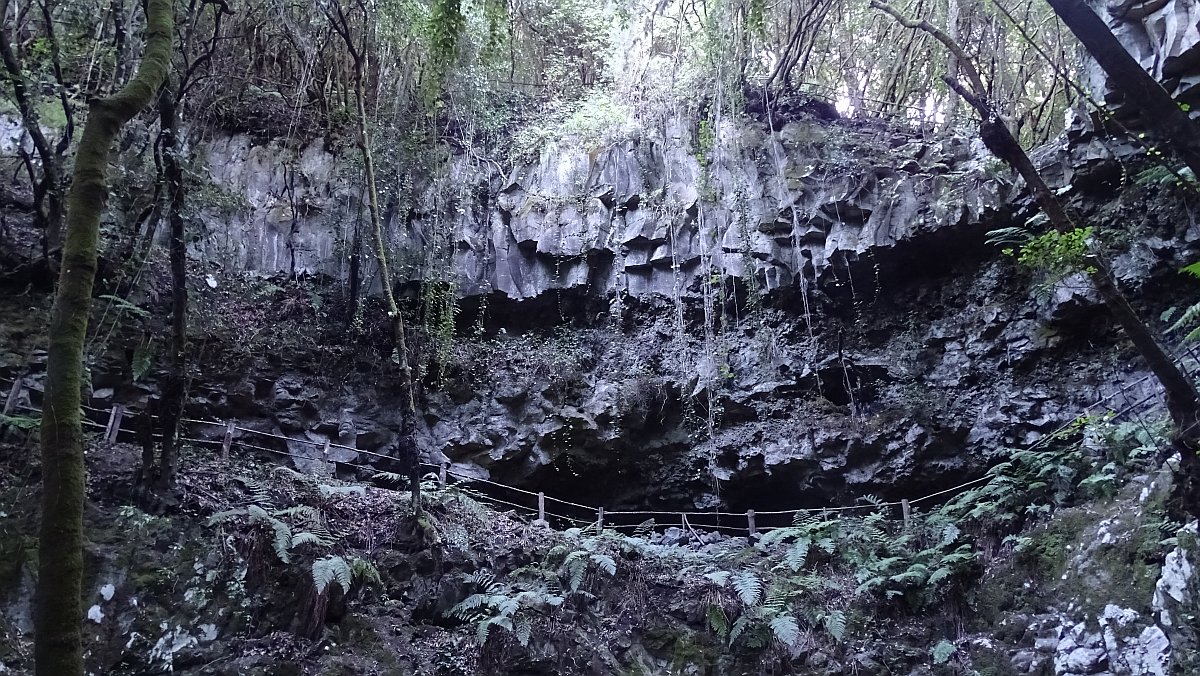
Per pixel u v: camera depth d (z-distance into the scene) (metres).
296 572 7.38
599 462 11.66
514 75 13.54
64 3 9.34
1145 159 9.91
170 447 7.55
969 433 10.95
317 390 10.66
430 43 9.15
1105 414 9.49
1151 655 7.02
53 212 8.65
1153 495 7.89
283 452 10.05
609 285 12.38
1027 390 10.80
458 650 7.68
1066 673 7.59
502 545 8.91
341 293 11.16
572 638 8.11
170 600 6.84
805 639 8.62
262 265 10.98
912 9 12.27
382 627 7.55
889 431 11.17
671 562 9.32
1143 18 9.84
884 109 13.30
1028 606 8.28
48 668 3.01
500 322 12.34
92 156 3.73
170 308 9.77
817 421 11.48
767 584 9.15
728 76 11.58
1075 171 10.52
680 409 11.95
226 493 7.96
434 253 11.31
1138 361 9.98
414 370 11.13
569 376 11.83
